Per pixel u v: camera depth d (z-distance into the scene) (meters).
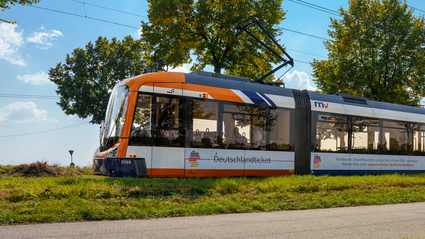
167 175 12.79
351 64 30.66
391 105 19.81
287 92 16.09
